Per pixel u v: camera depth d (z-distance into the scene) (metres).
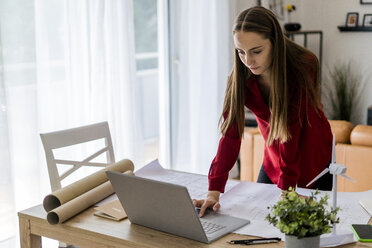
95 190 1.85
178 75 4.54
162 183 1.46
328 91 5.35
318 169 2.15
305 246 1.30
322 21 5.26
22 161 2.91
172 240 1.52
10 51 2.77
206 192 1.99
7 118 2.69
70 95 3.14
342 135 3.27
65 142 2.22
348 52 5.20
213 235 1.53
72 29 3.12
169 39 4.48
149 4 5.71
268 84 1.98
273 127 1.85
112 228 1.62
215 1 4.57
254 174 3.65
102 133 2.42
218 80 4.73
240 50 1.77
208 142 4.73
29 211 1.80
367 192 1.93
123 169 2.13
